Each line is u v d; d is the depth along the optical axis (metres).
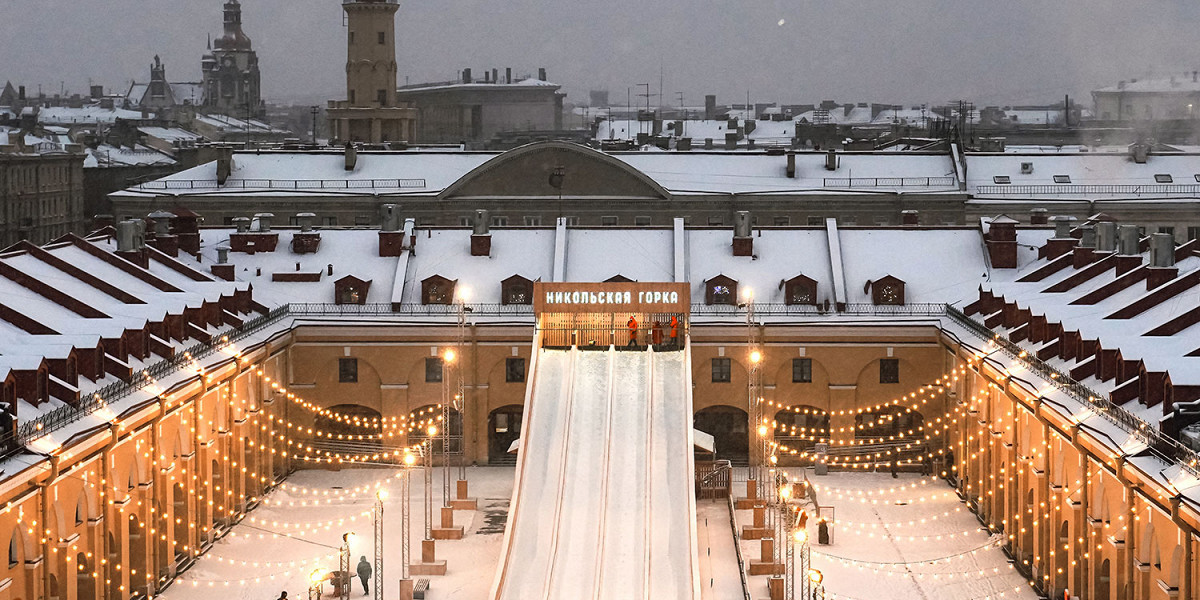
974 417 91.19
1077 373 72.00
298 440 102.19
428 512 83.38
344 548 74.88
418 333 101.31
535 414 86.56
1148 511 59.31
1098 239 100.00
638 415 86.38
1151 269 83.62
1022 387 76.44
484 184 146.00
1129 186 149.00
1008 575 78.25
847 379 101.06
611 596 68.75
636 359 92.56
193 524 81.12
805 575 77.06
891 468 101.88
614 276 105.69
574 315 98.12
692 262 107.19
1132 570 61.44
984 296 97.19
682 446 83.06
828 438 102.38
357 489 97.19
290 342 100.56
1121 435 62.06
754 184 147.50
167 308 83.19
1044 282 97.50
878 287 103.25
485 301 104.19
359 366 101.94
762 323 100.56
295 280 106.25
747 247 107.56
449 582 77.62
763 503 85.19
